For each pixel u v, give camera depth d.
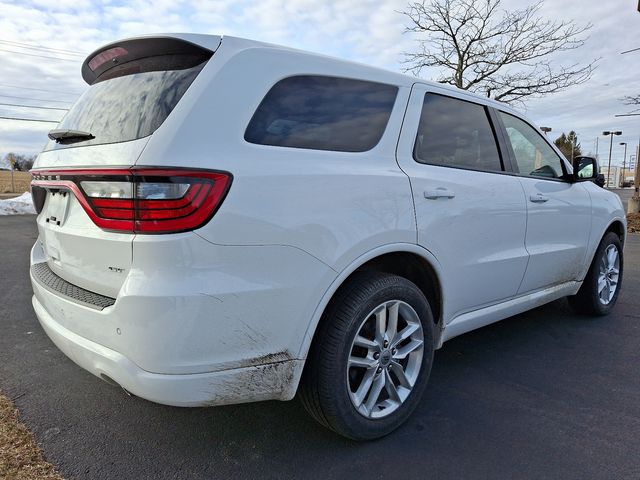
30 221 13.58
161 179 1.77
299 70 2.26
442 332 2.81
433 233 2.59
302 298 2.05
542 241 3.51
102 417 2.64
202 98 1.92
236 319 1.89
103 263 1.96
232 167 1.88
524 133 3.62
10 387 2.97
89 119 2.28
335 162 2.25
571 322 4.32
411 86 2.77
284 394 2.09
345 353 2.21
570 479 2.12
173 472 2.17
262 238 1.93
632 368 3.33
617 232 4.65
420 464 2.24
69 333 2.13
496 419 2.64
